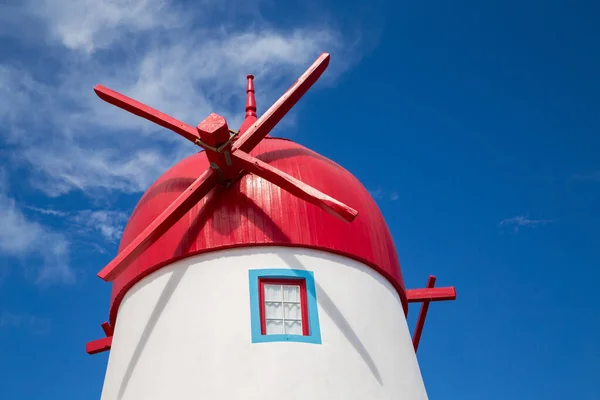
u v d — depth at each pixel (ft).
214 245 44.39
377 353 43.60
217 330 42.14
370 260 46.52
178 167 50.55
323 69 48.52
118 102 48.75
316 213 45.78
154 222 44.55
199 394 40.57
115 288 48.32
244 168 45.52
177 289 44.32
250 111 55.31
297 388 40.29
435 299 51.47
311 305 43.11
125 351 44.70
